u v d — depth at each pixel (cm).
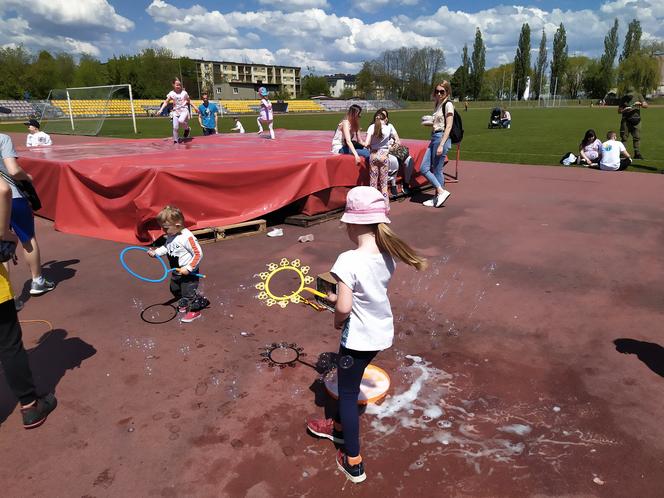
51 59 8256
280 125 3456
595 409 288
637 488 230
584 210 786
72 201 696
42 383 322
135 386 317
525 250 588
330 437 265
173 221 404
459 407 293
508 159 1438
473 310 424
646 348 357
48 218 778
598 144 1276
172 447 262
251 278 506
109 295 466
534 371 329
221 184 655
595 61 9594
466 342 369
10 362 264
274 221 748
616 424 275
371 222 223
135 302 450
